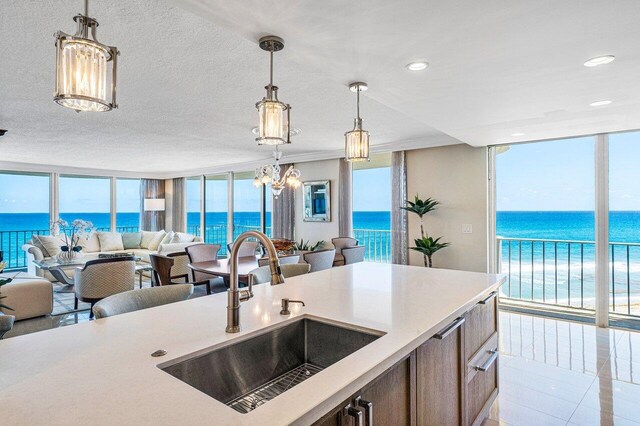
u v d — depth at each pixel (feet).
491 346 7.49
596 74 7.07
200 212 30.89
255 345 4.51
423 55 6.18
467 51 6.02
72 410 2.68
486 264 15.83
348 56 6.22
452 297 6.16
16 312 13.39
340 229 20.74
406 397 4.32
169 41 7.05
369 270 8.91
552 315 14.99
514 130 12.50
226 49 7.42
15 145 18.49
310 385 3.08
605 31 5.32
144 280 22.94
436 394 5.11
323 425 3.00
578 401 8.43
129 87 9.68
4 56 7.64
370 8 4.68
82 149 19.89
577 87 7.84
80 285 13.57
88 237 24.81
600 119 10.85
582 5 4.62
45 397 2.87
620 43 5.73
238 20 5.00
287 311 5.21
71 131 15.23
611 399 8.50
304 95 10.50
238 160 24.80
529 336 12.64
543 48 5.91
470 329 6.41
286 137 6.23
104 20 6.24
